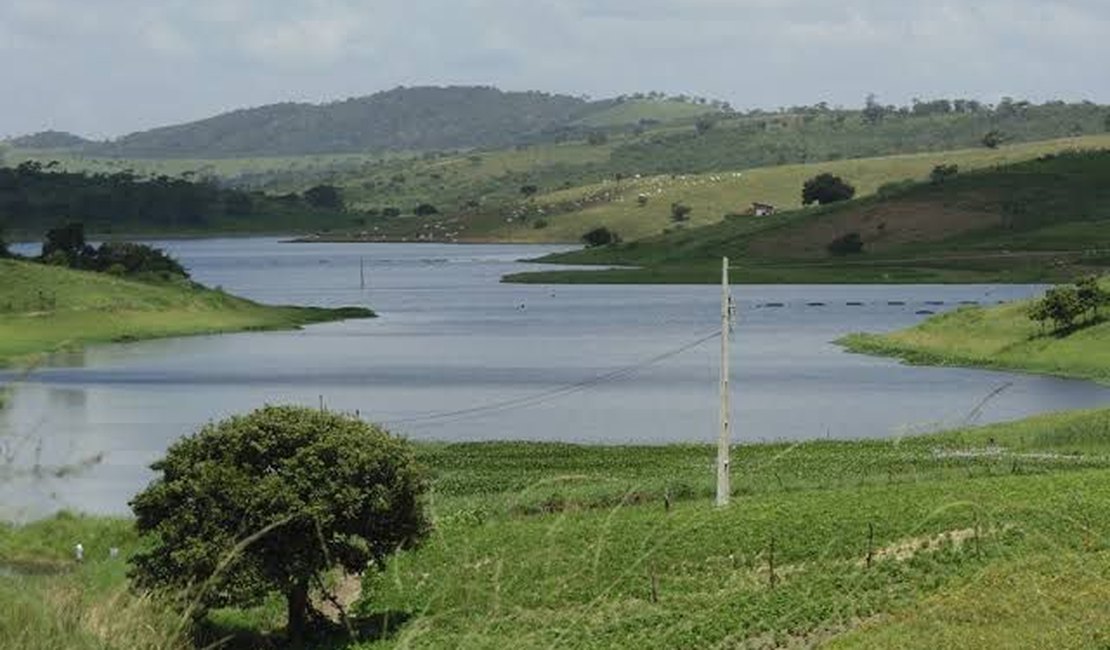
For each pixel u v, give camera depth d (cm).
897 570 4650
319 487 4859
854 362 16500
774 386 14350
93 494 7481
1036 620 3141
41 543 4953
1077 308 15712
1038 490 6116
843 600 4359
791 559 5088
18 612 1327
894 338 17838
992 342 16312
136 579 4125
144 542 5425
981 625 3228
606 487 7538
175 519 4775
